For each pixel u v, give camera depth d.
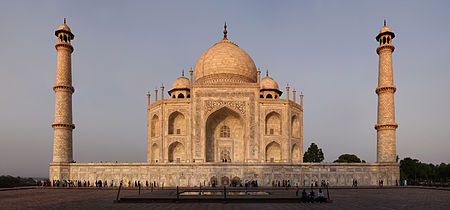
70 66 100.38
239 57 123.31
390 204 44.56
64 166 93.38
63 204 45.22
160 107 108.31
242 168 89.31
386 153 93.00
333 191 71.50
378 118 97.38
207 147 110.12
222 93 107.56
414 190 75.19
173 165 89.75
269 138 105.88
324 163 91.12
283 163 90.00
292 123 113.31
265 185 88.81
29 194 64.69
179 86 122.81
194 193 59.88
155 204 44.44
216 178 88.75
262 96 124.69
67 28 100.50
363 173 91.69
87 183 93.00
